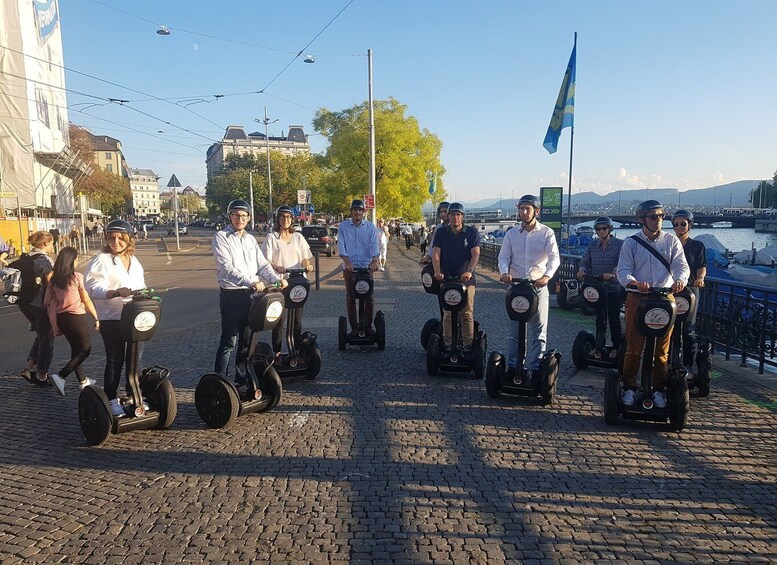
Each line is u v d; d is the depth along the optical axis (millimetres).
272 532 3623
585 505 3984
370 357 8281
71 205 47812
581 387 6848
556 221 16016
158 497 4094
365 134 35719
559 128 15383
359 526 3693
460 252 7383
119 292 5020
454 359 7094
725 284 8125
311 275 21141
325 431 5391
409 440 5160
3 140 30219
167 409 5332
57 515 3850
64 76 40688
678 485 4301
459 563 3303
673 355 6246
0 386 7125
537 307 6008
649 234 5566
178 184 41375
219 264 5621
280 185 85625
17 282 6871
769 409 6035
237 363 5844
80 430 5508
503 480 4359
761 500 4078
